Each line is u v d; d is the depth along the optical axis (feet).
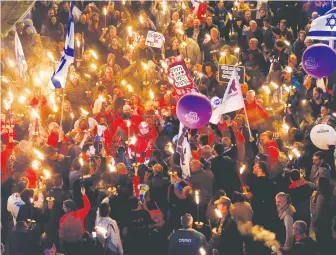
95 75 99.04
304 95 90.89
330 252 66.28
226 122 80.28
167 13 113.19
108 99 90.33
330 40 89.86
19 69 94.89
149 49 101.40
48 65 98.43
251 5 120.88
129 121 78.28
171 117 83.61
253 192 69.87
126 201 66.59
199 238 61.31
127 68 99.76
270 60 102.27
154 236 65.87
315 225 66.80
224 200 63.31
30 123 84.89
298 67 98.07
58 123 87.20
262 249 65.26
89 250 64.85
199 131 81.41
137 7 115.34
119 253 64.44
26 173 71.77
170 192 68.33
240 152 76.33
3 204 71.10
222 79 89.15
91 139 80.43
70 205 65.16
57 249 66.54
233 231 63.26
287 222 64.44
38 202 68.49
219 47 102.47
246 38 106.73
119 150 76.95
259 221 68.85
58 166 73.72
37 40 102.47
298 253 61.36
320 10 111.45
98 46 107.34
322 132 75.51
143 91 94.84
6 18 117.39
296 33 112.88
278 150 75.05
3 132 80.64
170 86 92.73
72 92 92.84
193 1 110.93
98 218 65.46
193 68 96.53
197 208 64.75
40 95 88.38
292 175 69.21
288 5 113.39
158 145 80.69
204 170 69.26
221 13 113.60
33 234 65.05
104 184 69.26
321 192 66.95
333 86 88.12
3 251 64.13
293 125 85.46
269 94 92.89
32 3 118.62
